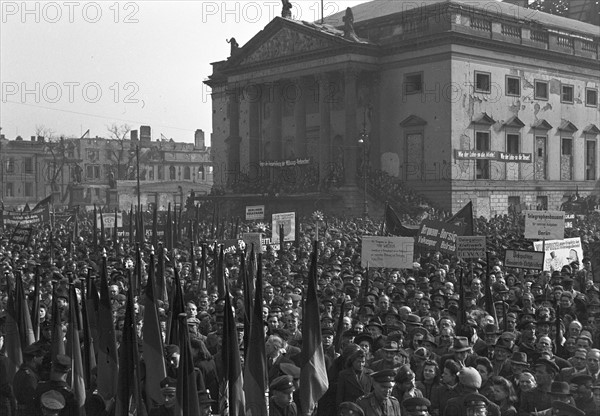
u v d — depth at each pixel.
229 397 11.80
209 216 84.88
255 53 88.88
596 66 90.25
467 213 30.95
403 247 24.48
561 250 29.70
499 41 77.75
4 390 13.24
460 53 75.19
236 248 34.44
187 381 10.99
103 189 145.25
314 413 13.02
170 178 160.50
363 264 24.80
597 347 17.34
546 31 83.88
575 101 88.25
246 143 95.62
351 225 60.03
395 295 20.94
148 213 87.88
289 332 17.86
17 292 15.75
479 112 77.19
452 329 16.02
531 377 12.86
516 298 22.03
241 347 16.16
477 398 10.87
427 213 63.59
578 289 26.31
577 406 12.48
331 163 80.06
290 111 89.31
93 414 12.57
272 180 87.00
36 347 13.96
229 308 12.08
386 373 11.10
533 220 29.83
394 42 78.50
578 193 87.19
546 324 17.09
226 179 101.56
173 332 14.20
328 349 15.27
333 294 22.22
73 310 13.26
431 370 13.30
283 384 11.41
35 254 36.41
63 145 145.75
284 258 32.19
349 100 78.12
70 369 12.64
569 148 87.62
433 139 76.25
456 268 28.59
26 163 147.50
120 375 11.58
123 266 28.81
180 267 29.30
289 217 38.34
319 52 80.31
